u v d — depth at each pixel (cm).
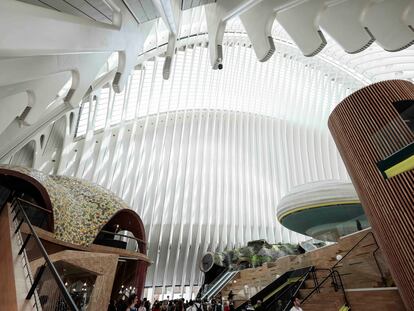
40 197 1052
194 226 2062
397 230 379
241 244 2075
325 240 1259
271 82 2442
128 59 677
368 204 435
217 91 2386
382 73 1934
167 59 670
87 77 685
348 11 558
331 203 1119
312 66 2427
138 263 1249
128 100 2109
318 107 2470
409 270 362
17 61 428
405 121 400
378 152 424
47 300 256
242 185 2261
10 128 746
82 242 1015
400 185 380
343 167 2400
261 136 2448
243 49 2416
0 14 248
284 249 1873
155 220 1972
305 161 2367
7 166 966
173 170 2156
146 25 742
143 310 683
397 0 503
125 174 1947
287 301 695
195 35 2198
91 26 430
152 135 2206
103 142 1933
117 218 1409
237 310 915
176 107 2286
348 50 595
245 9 535
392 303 444
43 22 310
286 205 1226
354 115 478
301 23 559
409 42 511
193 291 1964
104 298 788
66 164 1812
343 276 653
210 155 2270
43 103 678
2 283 265
